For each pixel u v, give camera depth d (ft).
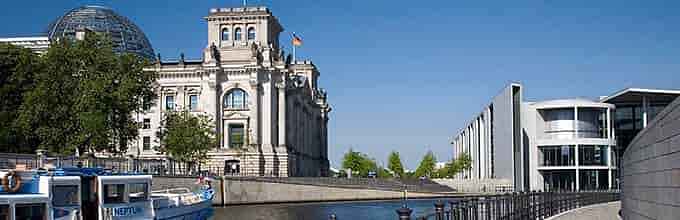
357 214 275.18
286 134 471.62
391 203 371.76
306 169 540.93
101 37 248.93
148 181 126.00
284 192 366.22
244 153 441.68
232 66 454.81
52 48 241.96
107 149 249.96
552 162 416.87
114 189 118.11
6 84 238.27
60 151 231.09
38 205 102.12
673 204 72.33
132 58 246.88
